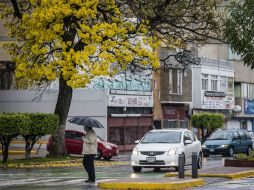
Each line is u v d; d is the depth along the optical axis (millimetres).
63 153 49375
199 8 46969
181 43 48406
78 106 69875
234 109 100812
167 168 40594
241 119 105250
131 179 27891
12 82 71188
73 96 70062
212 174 30375
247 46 35219
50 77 42031
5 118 43188
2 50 68500
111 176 34000
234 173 30750
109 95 70062
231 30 35375
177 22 46656
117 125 71938
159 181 26281
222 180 29125
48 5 41594
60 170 39938
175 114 84688
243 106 103812
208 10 47125
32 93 70250
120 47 42469
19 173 37031
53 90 69625
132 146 74812
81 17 41625
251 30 35094
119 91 71812
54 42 43219
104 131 69312
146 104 76812
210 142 58469
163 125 81688
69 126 69250
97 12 43969
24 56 44812
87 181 29094
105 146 52562
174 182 25516
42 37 41500
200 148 40281
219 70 95438
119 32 42156
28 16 43312
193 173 28688
